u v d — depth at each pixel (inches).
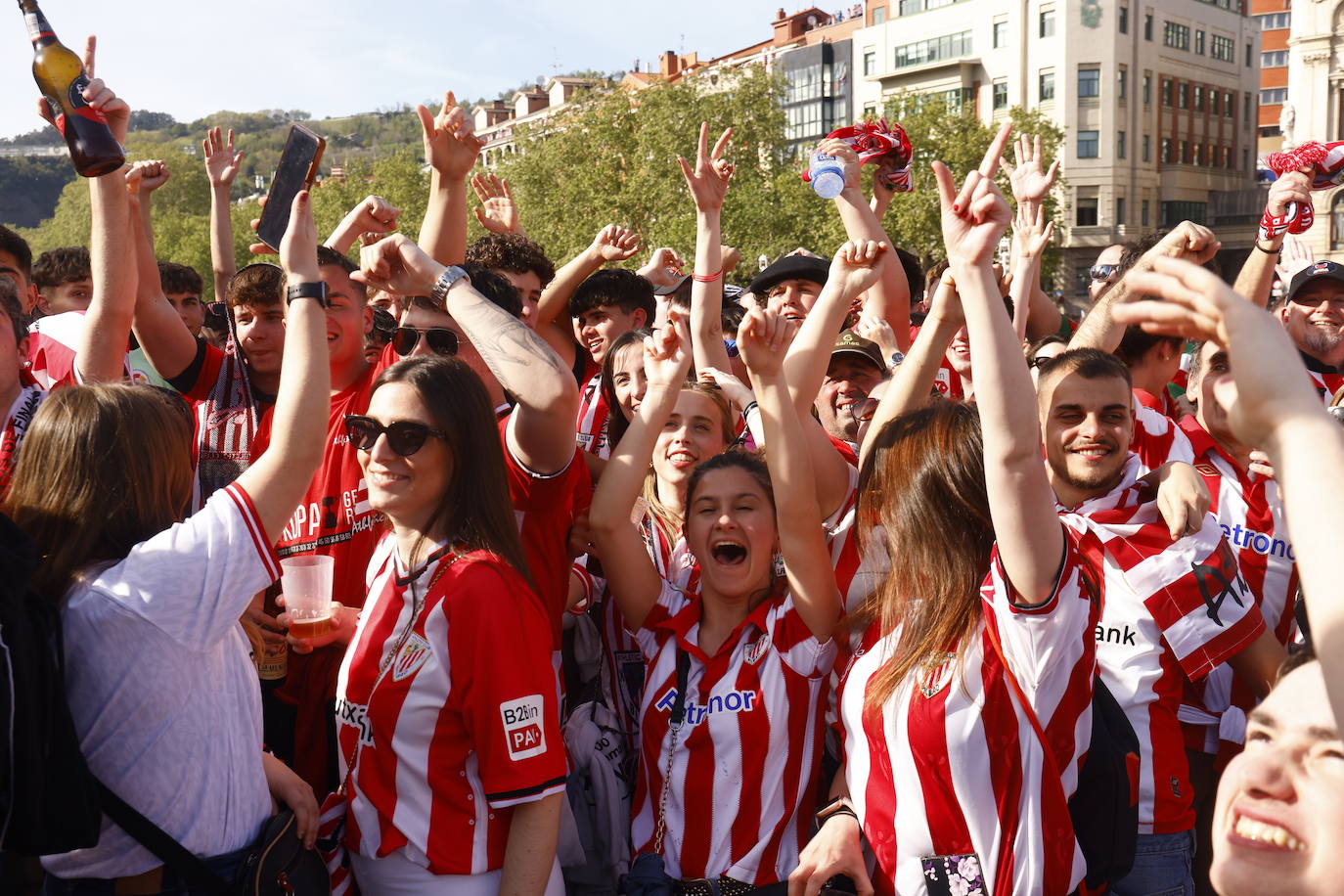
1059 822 84.4
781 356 99.8
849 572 110.7
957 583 88.4
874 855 91.4
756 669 100.9
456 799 87.2
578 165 1644.9
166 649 76.9
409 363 92.6
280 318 128.5
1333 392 167.9
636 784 106.3
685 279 190.5
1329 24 1973.4
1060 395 110.1
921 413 93.5
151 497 81.9
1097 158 2217.0
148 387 85.8
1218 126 2480.3
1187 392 136.0
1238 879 51.6
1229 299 46.8
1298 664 54.5
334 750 106.7
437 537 91.4
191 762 78.9
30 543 73.3
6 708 68.5
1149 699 104.6
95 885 79.6
